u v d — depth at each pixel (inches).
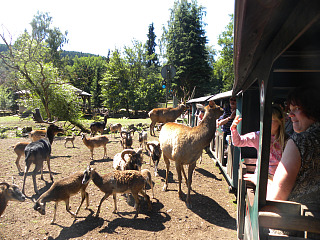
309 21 33.8
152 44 2517.2
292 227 61.9
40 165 231.6
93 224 177.9
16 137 557.3
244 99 185.5
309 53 60.4
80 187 189.9
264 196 67.5
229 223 184.9
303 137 60.8
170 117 551.5
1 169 294.5
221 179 285.0
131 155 231.5
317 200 64.6
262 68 68.0
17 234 159.8
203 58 1560.0
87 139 349.4
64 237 159.3
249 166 147.9
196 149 207.0
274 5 39.2
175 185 265.4
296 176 62.5
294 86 93.8
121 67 1605.6
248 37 55.1
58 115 692.1
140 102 1505.9
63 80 757.9
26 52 672.4
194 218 191.5
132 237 161.9
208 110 205.9
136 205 191.9
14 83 726.5
